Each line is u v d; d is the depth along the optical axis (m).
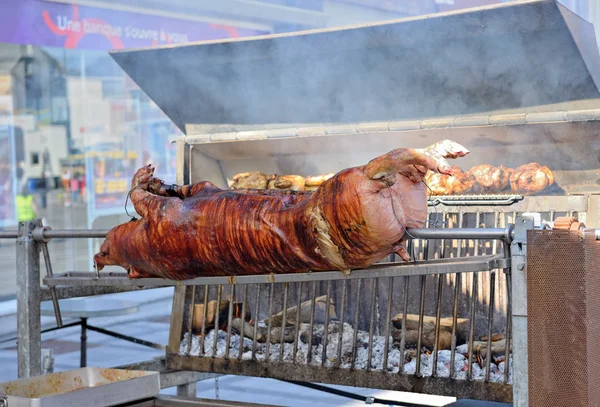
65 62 8.48
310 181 3.95
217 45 3.67
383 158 2.09
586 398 2.08
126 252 2.69
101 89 8.87
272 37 3.50
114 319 7.77
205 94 4.17
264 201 2.43
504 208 3.30
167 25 7.01
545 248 2.09
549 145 3.46
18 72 8.20
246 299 3.68
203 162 4.27
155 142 9.34
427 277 3.63
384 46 3.41
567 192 3.52
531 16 2.93
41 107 8.48
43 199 8.89
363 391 4.82
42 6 6.57
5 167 8.39
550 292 2.09
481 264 2.18
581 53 3.08
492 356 3.18
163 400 2.72
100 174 9.16
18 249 3.12
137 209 2.63
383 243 2.20
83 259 9.49
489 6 2.96
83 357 4.63
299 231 2.30
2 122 8.23
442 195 3.58
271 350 3.61
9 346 6.57
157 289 9.13
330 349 3.52
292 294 3.99
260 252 2.40
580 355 2.08
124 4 6.84
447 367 3.14
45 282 3.00
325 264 2.35
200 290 3.92
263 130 3.97
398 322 3.49
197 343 3.80
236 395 4.84
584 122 3.16
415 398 4.55
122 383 2.62
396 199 2.18
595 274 2.08
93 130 8.92
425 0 6.64
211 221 2.46
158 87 4.23
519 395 2.14
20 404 2.42
